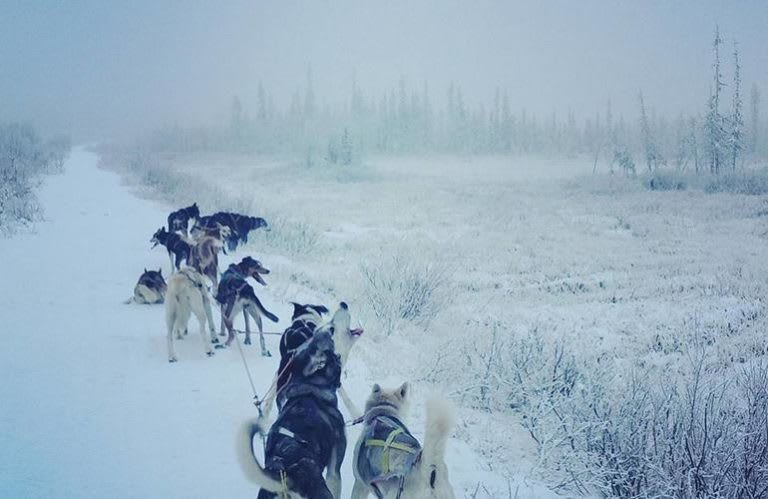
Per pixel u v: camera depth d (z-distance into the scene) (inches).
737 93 2026.3
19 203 859.4
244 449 167.6
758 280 676.1
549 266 764.6
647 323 541.3
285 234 802.2
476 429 306.3
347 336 297.7
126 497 221.9
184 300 370.0
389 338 450.3
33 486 225.6
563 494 253.6
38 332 402.9
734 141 2015.3
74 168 2000.5
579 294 645.3
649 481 252.8
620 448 265.4
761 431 265.6
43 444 257.9
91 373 338.6
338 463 202.1
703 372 377.1
